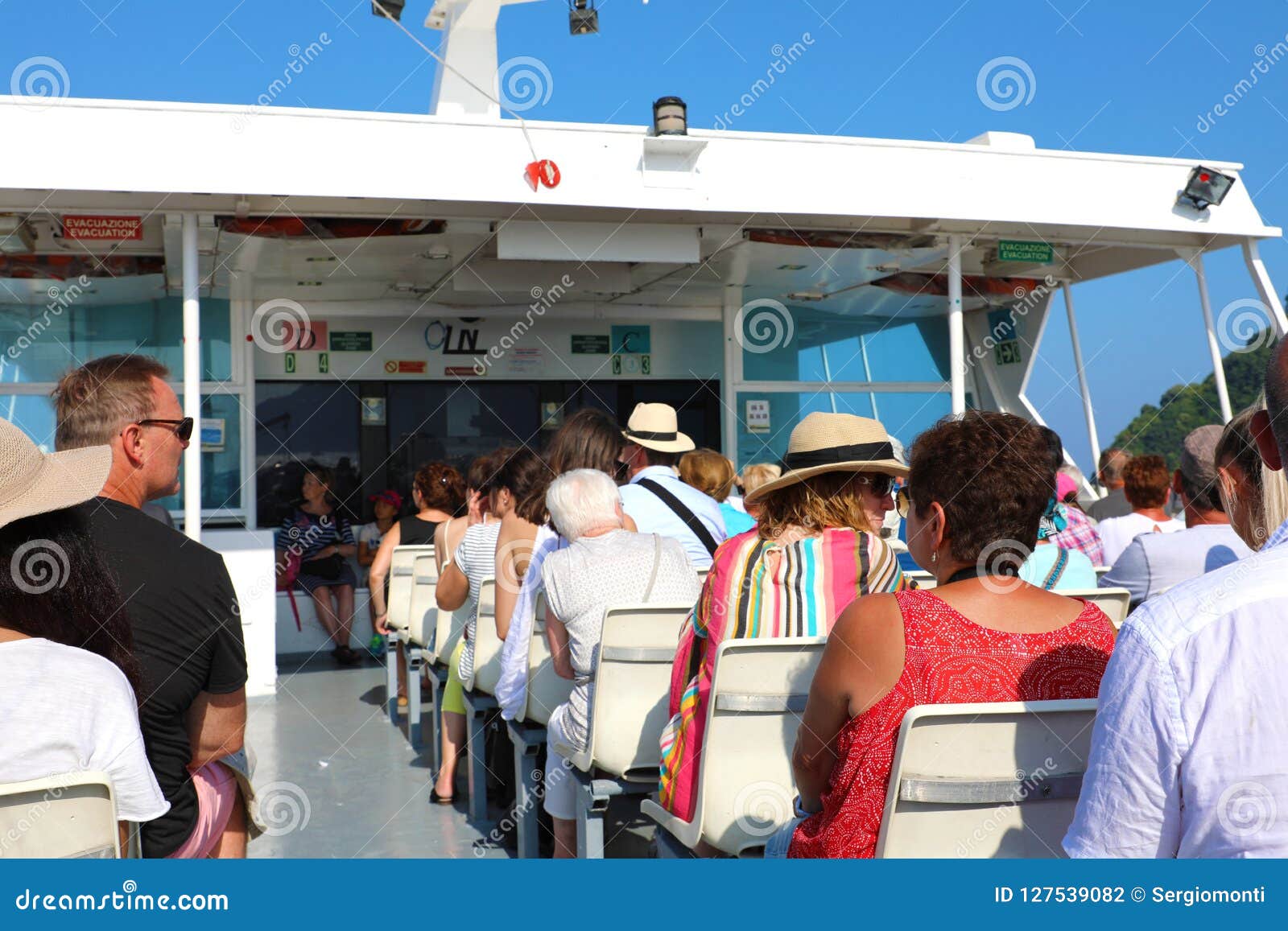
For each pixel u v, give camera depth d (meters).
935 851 1.93
